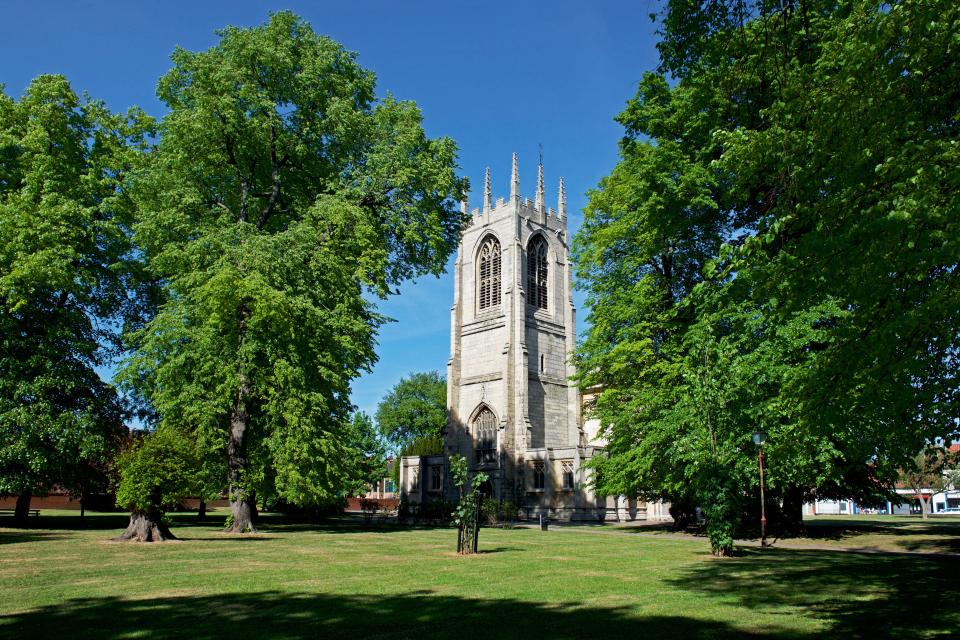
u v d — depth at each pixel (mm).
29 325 33844
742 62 16594
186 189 31891
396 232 36219
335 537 28969
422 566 18047
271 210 35531
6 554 19500
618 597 13383
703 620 11164
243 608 11414
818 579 16531
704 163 29469
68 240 32969
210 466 34562
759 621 11141
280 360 28734
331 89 36000
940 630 10531
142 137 39500
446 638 9398
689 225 30984
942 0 9938
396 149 35219
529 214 81375
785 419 25766
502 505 57062
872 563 20391
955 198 9180
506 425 73562
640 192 31250
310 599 12406
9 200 32219
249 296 28484
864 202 10781
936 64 10648
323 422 31281
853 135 10852
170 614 10828
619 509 67625
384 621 10492
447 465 78375
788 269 10922
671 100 31766
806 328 25047
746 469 27359
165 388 29812
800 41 15633
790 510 33594
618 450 36938
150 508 25172
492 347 78000
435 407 109688
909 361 10508
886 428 14922
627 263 36719
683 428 29812
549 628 10211
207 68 32781
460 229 41656
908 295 10438
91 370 36625
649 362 35656
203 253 29844
